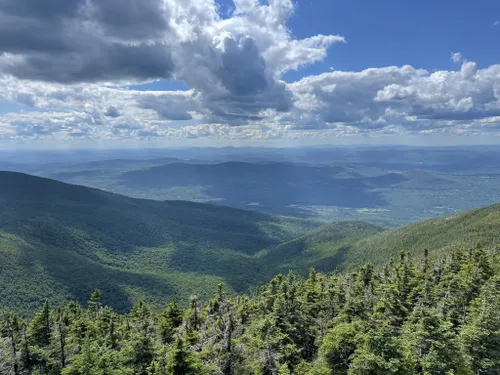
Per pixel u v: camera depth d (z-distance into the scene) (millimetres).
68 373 39906
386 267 90125
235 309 68812
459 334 43594
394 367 33594
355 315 52062
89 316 87875
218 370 43281
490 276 65000
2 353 53844
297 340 52562
